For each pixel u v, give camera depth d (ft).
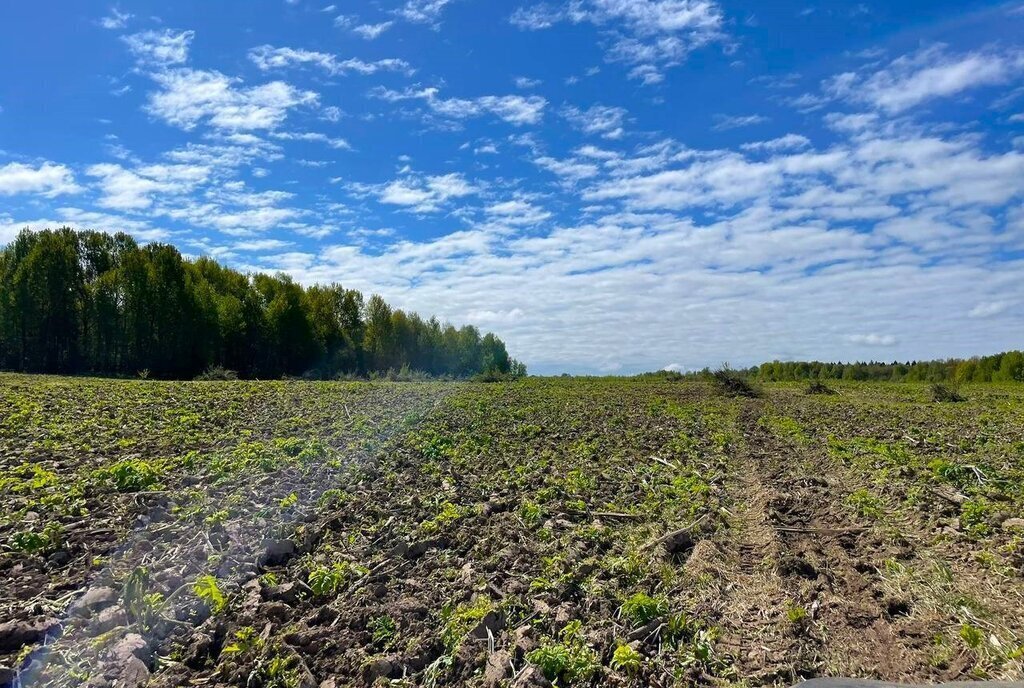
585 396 125.49
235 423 69.72
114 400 85.25
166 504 36.32
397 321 282.56
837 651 22.24
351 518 35.68
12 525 31.17
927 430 77.82
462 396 114.21
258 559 28.66
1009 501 40.93
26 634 21.26
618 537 34.12
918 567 29.66
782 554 30.76
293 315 234.17
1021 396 141.90
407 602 24.52
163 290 201.57
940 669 20.93
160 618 22.59
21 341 194.49
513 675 19.84
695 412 100.07
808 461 58.23
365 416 78.74
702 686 20.13
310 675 19.66
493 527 34.58
